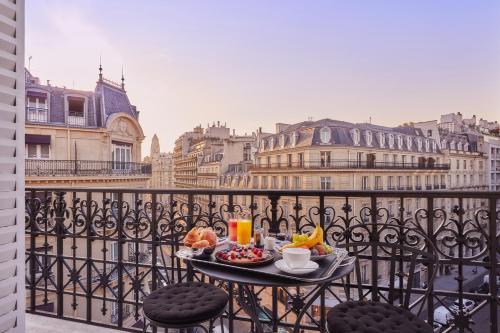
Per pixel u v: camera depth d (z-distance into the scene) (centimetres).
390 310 188
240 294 212
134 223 302
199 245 195
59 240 324
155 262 298
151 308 190
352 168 3534
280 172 4056
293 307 261
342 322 172
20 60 182
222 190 285
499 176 4778
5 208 175
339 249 213
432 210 241
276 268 176
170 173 9506
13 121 179
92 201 318
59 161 1844
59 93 2009
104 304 308
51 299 1216
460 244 235
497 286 227
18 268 182
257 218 278
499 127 4672
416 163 4031
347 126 3731
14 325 180
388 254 228
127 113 2348
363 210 259
